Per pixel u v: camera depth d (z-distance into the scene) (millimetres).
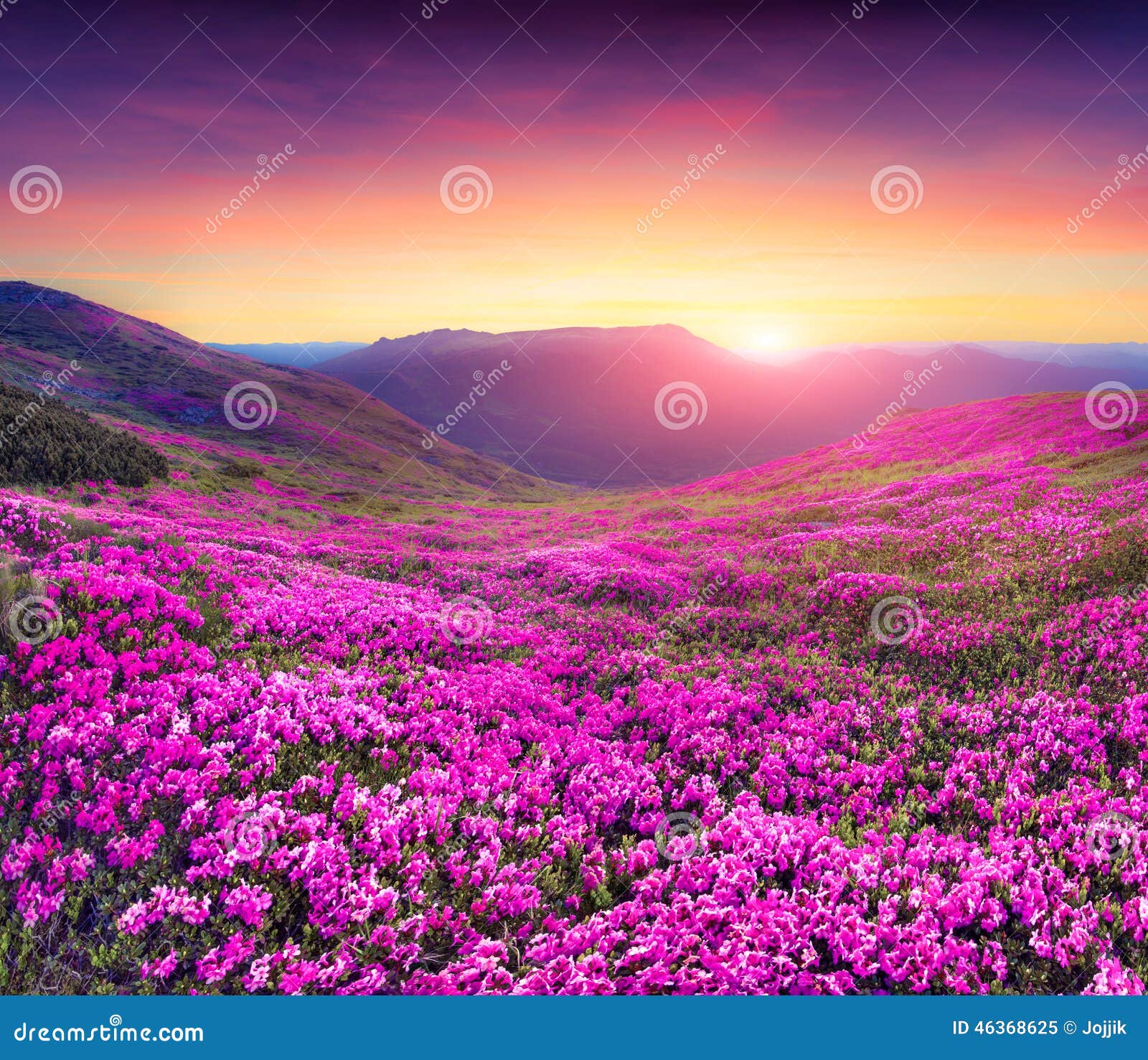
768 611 18312
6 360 106562
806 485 48000
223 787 8430
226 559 18547
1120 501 21109
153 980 6387
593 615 19000
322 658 13000
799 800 9922
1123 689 11688
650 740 11789
